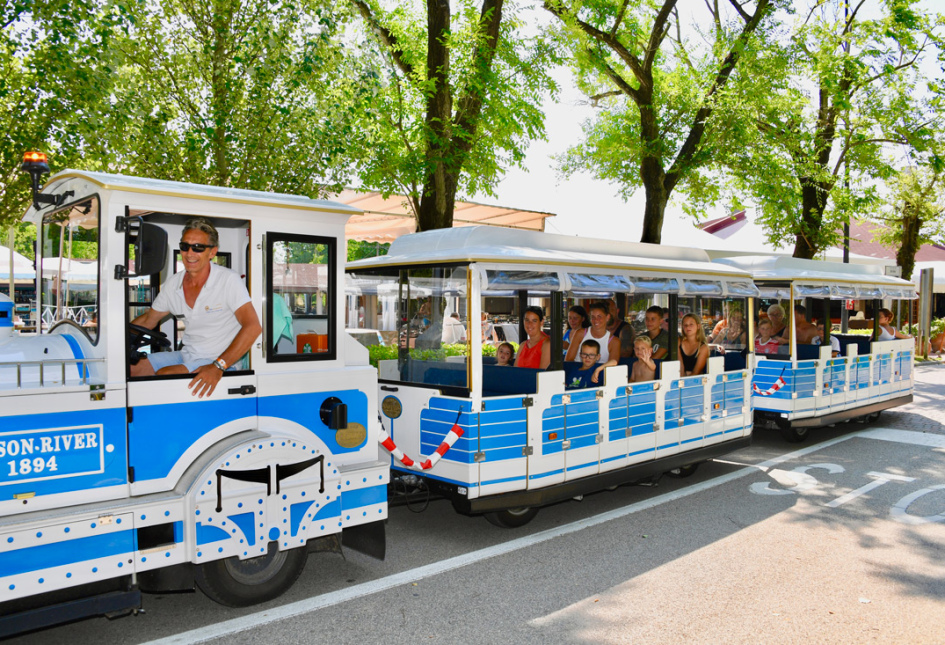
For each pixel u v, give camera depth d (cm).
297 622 396
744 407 800
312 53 736
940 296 2748
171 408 372
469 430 512
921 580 472
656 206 1366
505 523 564
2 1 601
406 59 944
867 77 1473
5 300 418
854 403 1016
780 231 1631
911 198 2053
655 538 552
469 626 394
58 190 426
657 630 393
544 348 626
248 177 735
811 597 442
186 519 367
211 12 726
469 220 1380
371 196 1098
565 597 436
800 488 710
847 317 1168
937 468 801
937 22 1427
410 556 507
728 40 1313
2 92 603
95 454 348
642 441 652
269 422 409
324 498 418
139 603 357
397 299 598
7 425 323
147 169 705
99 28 637
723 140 1315
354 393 447
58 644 368
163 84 718
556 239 621
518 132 999
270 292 408
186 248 385
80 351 380
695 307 775
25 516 327
